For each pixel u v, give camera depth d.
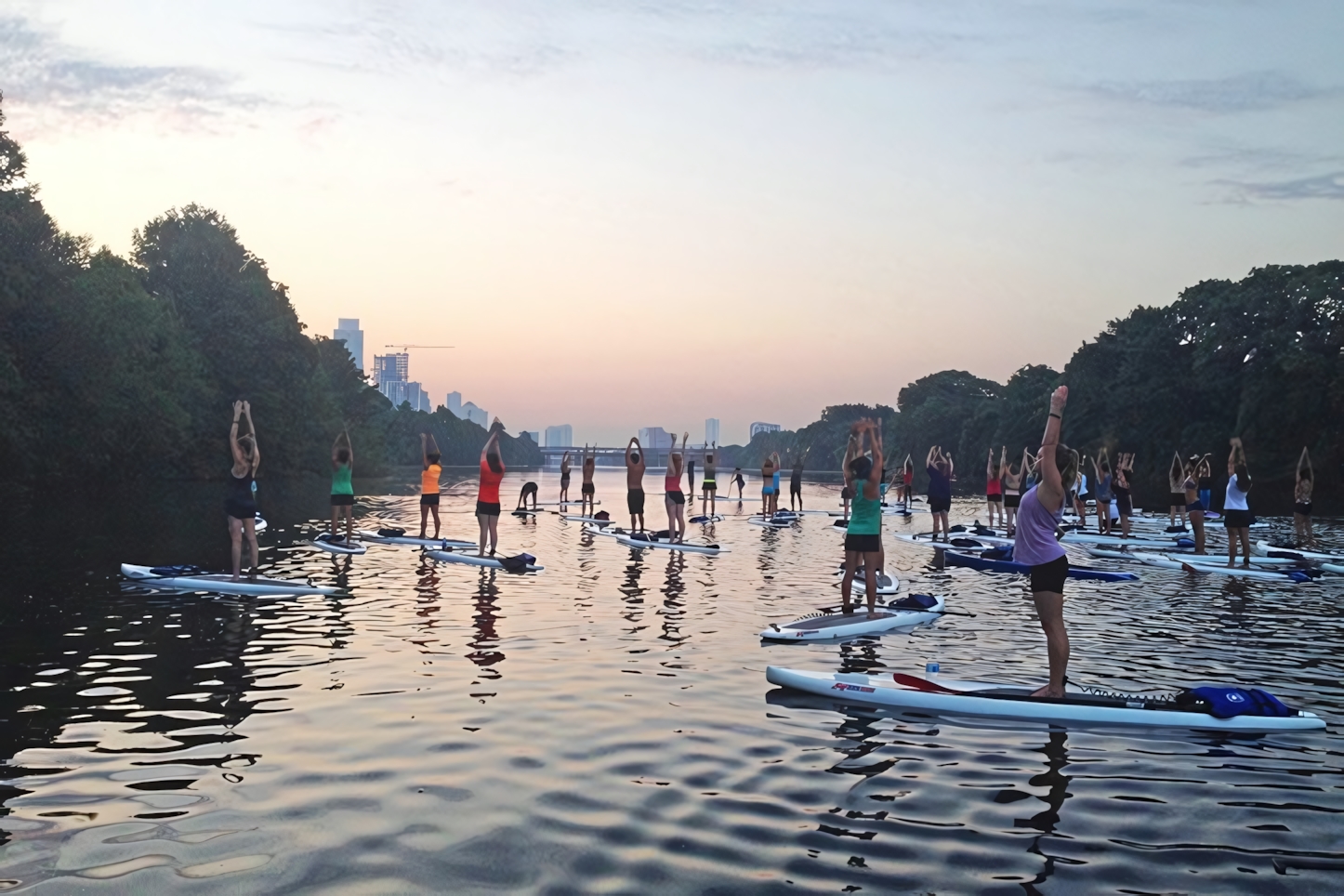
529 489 31.72
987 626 11.62
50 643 9.48
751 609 12.46
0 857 4.43
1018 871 4.46
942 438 128.25
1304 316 67.31
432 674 8.32
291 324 79.75
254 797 5.27
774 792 5.50
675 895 4.13
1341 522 33.06
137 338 50.34
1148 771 6.06
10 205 40.00
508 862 4.46
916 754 6.33
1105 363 87.44
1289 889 4.31
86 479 47.62
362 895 4.09
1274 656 9.83
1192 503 20.50
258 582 13.33
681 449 21.39
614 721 6.90
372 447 100.88
